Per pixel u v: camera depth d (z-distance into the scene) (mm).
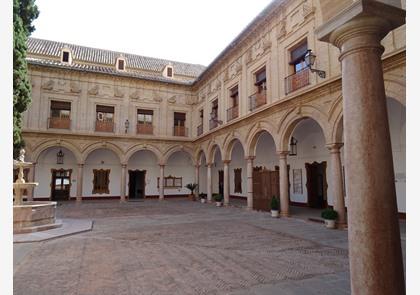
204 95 22094
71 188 22078
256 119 14234
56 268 5621
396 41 7480
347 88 2672
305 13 11078
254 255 6508
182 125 23984
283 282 4812
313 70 9930
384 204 2391
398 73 7418
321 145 14719
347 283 4750
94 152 22938
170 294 4332
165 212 14984
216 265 5762
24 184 10352
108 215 13898
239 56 16453
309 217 11758
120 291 4465
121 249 7137
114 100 21953
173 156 25406
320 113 10164
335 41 2852
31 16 12562
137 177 24812
